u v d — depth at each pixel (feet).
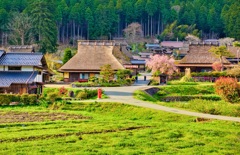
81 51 273.13
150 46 546.26
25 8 503.61
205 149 82.69
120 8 649.61
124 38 603.26
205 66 305.32
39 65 194.18
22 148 80.84
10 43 444.14
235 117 122.52
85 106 148.25
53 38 421.59
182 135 95.71
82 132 98.68
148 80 287.89
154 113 129.49
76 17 585.63
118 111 140.87
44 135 94.12
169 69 281.74
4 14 476.13
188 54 316.19
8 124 110.11
